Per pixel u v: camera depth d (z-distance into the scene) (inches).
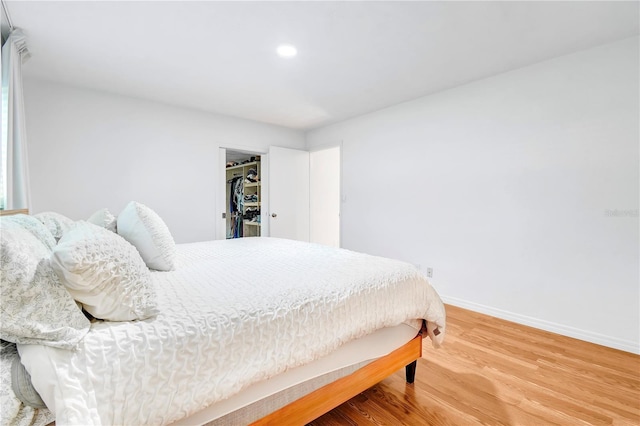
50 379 27.8
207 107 144.6
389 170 145.7
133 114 130.7
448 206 123.6
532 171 100.8
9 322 28.2
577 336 92.3
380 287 56.8
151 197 136.2
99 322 35.5
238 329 38.2
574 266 93.2
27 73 105.3
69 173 117.0
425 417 58.1
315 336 45.1
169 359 32.7
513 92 104.5
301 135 193.8
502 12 72.2
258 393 40.7
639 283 82.7
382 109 147.6
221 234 157.9
